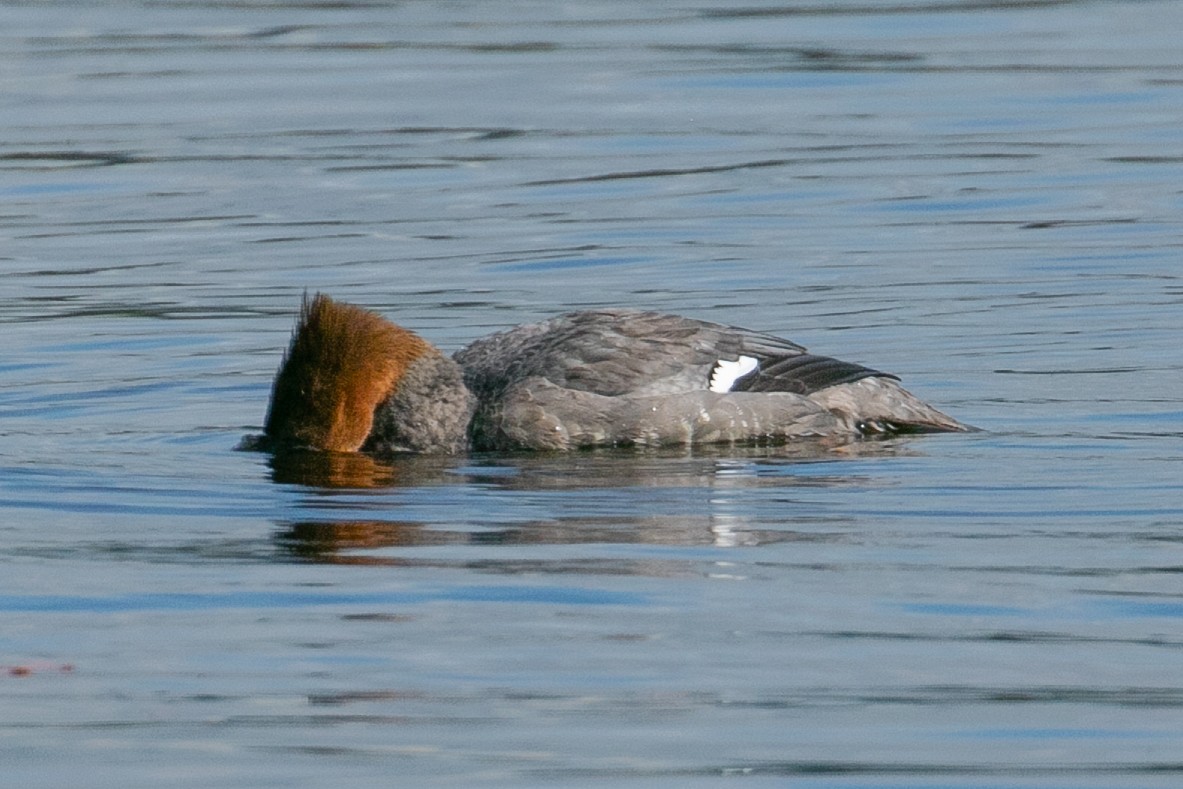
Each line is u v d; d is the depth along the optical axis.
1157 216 40.88
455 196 43.75
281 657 18.02
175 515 23.11
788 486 24.06
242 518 22.94
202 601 19.67
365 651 18.17
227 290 36.69
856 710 16.69
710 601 19.47
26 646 18.39
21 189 44.62
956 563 20.64
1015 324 33.28
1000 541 21.47
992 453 25.66
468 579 20.28
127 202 43.53
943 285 36.09
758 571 20.45
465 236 40.44
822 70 56.28
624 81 55.03
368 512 23.12
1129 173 44.69
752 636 18.47
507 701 16.94
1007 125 49.81
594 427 26.25
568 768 15.55
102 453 26.44
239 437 27.47
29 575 20.59
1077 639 18.25
